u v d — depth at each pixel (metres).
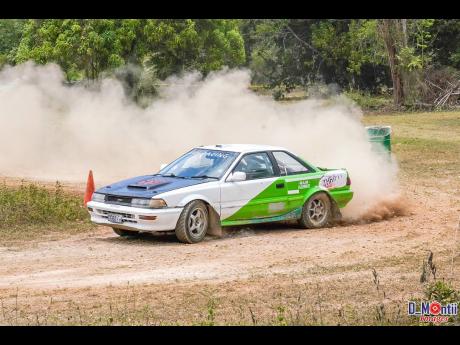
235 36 106.62
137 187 31.38
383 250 29.67
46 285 24.23
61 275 25.58
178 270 26.31
